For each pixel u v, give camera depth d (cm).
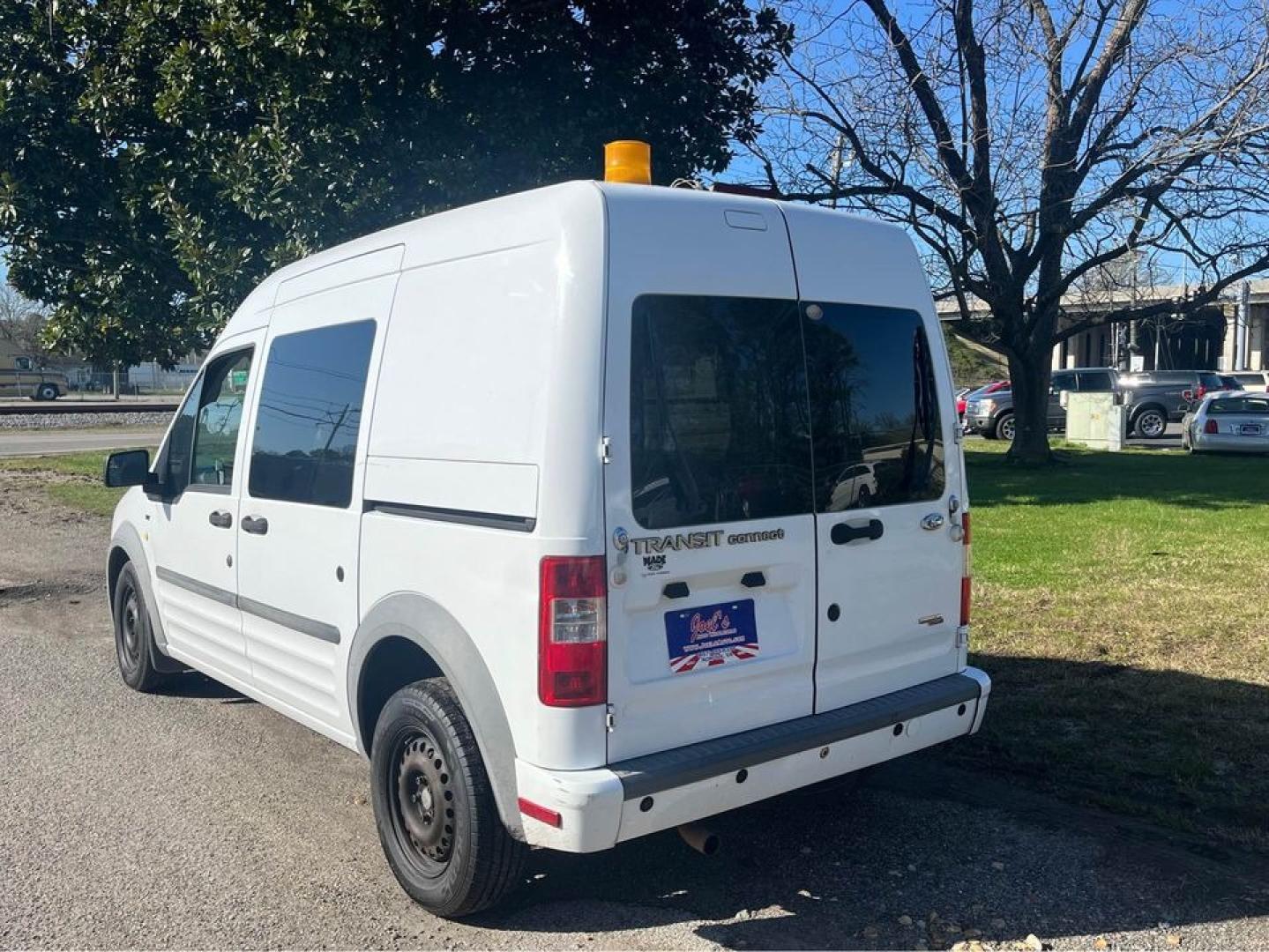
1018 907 376
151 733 570
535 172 1155
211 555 523
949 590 430
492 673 342
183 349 1305
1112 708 570
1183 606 780
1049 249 1680
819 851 423
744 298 367
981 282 1670
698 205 361
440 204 1104
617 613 328
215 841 435
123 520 639
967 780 491
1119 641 695
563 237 336
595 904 383
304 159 1042
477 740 346
